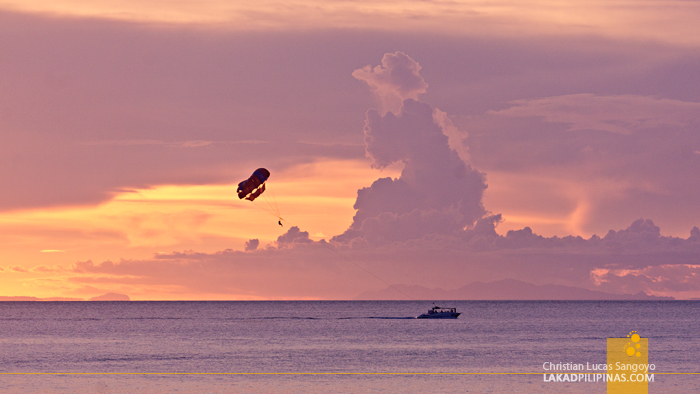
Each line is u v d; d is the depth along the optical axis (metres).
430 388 78.69
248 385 80.94
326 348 128.12
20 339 157.38
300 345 135.25
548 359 107.69
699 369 94.31
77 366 100.06
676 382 82.94
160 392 76.31
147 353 119.94
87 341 149.88
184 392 76.12
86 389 78.44
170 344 139.88
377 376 88.06
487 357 110.62
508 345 133.25
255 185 101.69
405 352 119.56
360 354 116.25
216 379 85.62
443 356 112.56
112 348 131.00
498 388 78.81
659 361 104.31
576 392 76.44
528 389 78.12
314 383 82.38
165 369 95.94
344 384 81.69
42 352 123.44
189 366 99.31
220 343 141.62
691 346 130.12
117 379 85.69
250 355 115.06
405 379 85.50
